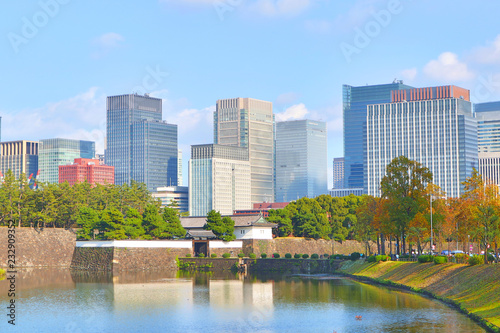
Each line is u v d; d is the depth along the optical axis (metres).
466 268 154.12
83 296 166.88
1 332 122.06
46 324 128.75
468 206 185.88
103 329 123.94
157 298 163.00
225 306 149.12
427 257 179.88
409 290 166.50
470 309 128.62
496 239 162.12
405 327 118.69
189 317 135.12
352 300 153.50
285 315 135.75
